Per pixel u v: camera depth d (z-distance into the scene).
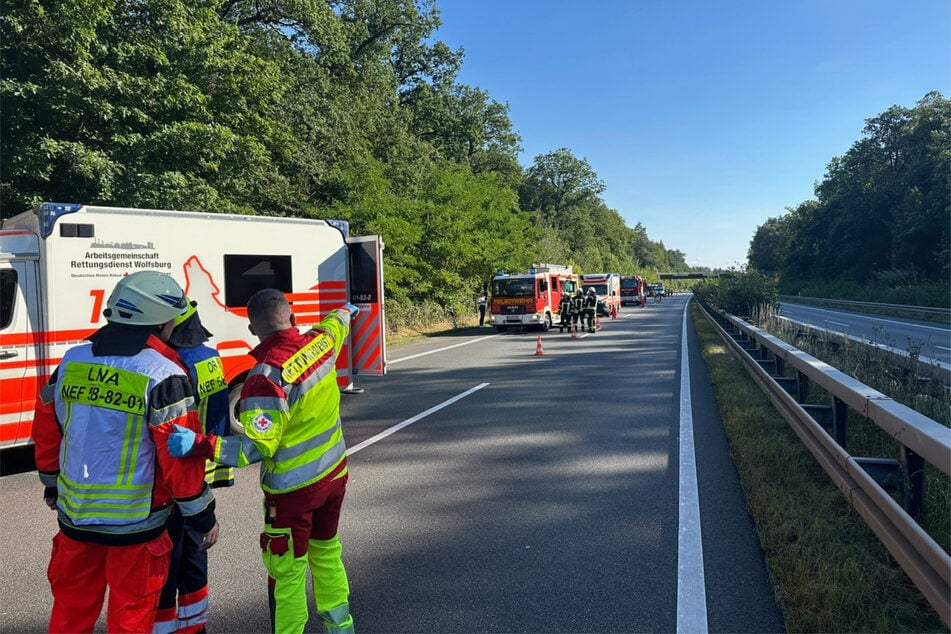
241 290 8.30
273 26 20.95
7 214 11.06
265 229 8.59
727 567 3.90
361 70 29.52
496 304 24.36
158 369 2.47
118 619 2.48
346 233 9.74
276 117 18.27
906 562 3.00
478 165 58.06
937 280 47.59
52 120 11.27
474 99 48.28
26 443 6.48
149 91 11.74
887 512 3.28
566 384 11.20
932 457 2.91
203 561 3.09
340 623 3.09
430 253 26.00
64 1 10.20
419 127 44.84
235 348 8.22
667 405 9.05
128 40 11.98
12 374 6.35
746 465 5.67
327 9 21.52
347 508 5.16
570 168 89.94
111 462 2.43
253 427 2.65
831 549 3.73
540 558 4.12
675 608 3.42
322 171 20.22
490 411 8.98
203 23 13.19
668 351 16.25
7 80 10.29
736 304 19.59
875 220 65.50
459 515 4.94
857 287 59.50
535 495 5.36
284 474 2.86
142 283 2.52
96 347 2.51
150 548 2.52
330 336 3.09
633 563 4.00
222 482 3.33
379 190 20.78
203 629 3.12
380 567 4.05
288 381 2.77
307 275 9.13
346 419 8.69
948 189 51.84
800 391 6.89
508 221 34.84
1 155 10.27
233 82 13.60
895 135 67.19
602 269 85.56
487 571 3.95
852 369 7.11
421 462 6.48
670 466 6.08
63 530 2.50
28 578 4.07
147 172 11.71
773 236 126.69
